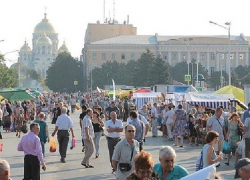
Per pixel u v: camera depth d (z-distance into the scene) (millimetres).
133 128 14719
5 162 9805
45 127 25516
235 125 25125
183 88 66625
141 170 10055
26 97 56781
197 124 35031
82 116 29484
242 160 10359
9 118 49750
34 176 18625
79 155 30000
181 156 29062
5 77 118562
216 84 170875
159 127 49531
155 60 149125
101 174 22828
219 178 9914
